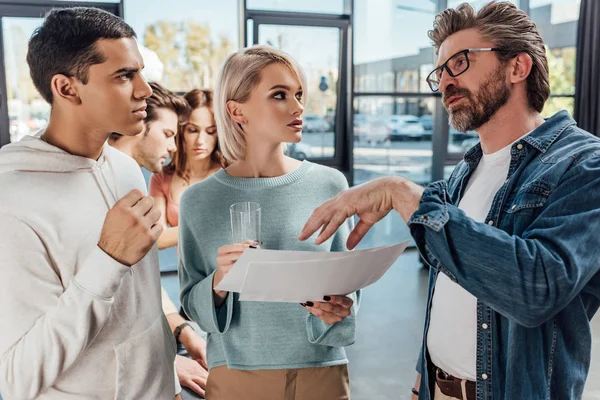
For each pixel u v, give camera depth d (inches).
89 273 35.7
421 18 219.9
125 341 42.4
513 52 43.4
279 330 51.7
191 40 195.5
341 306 46.8
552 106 238.4
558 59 234.7
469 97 44.8
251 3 201.8
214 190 54.4
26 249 36.1
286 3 206.7
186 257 55.2
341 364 53.6
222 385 53.1
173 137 111.1
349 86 218.1
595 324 151.6
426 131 230.1
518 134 45.6
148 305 45.0
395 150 229.0
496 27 43.4
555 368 40.6
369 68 219.5
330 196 55.4
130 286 43.1
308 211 53.8
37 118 187.9
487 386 42.8
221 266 44.9
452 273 36.0
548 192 39.4
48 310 35.7
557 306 33.6
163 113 107.8
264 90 50.7
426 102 227.3
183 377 88.7
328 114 221.5
